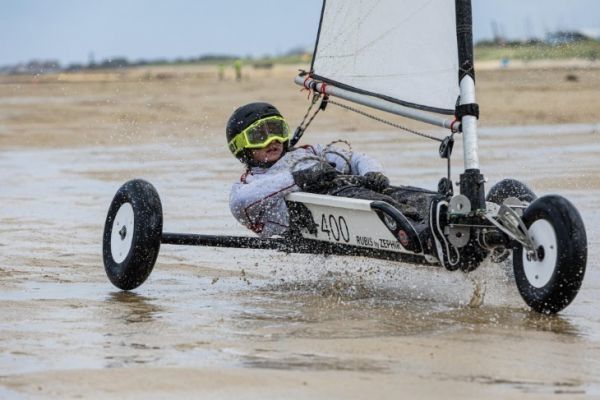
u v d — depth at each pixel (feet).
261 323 69.46
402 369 57.21
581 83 437.17
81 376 55.16
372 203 75.05
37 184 172.76
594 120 301.43
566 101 363.15
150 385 53.57
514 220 70.79
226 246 83.56
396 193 81.56
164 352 61.05
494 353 61.00
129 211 82.89
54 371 56.29
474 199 72.69
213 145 247.29
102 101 453.17
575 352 61.52
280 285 85.30
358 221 77.41
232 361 58.75
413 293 80.38
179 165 197.26
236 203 84.84
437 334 65.72
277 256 98.94
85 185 169.99
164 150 235.40
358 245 78.69
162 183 166.09
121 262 82.38
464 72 75.92
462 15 76.28
